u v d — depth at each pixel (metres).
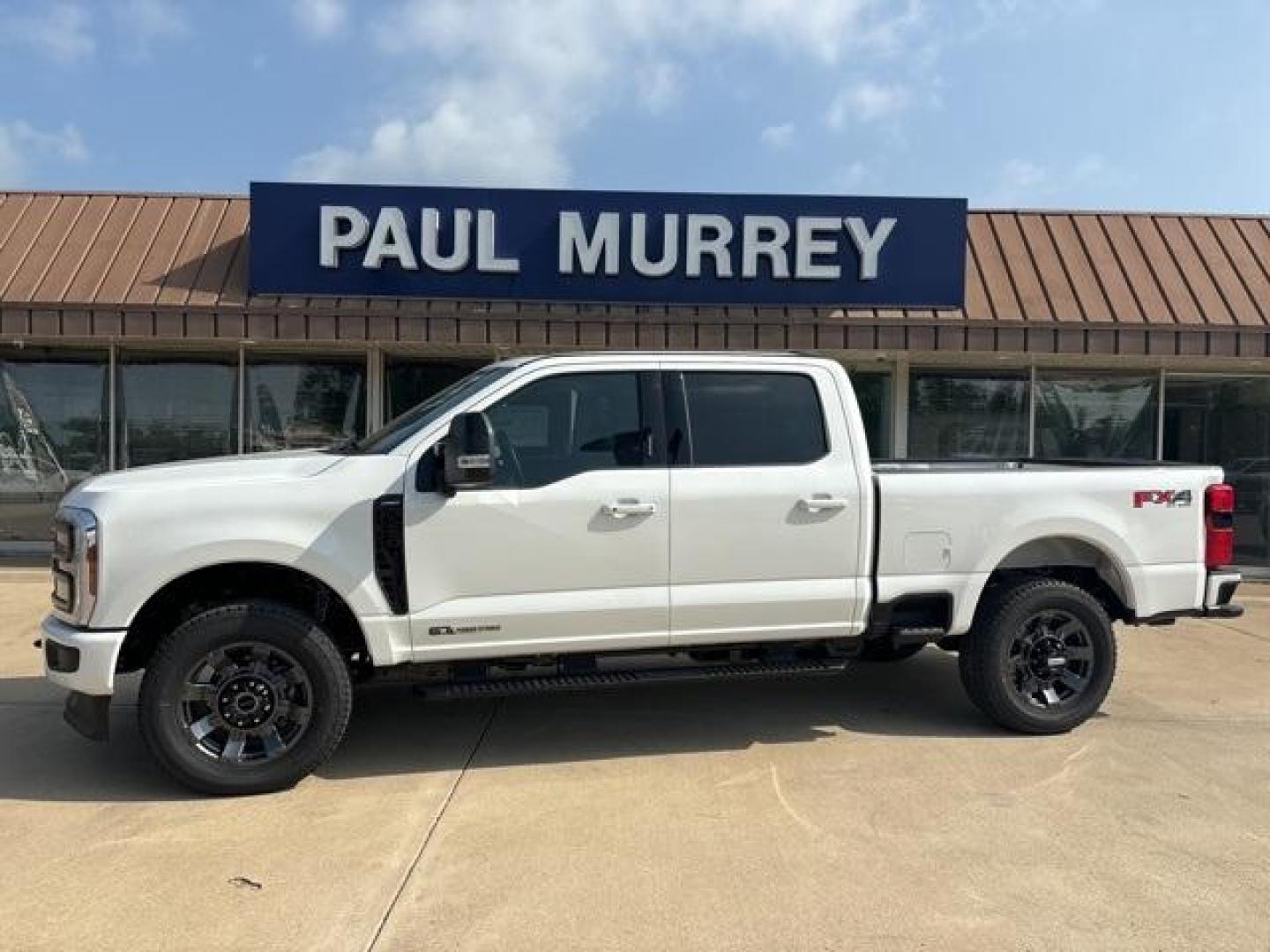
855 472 5.54
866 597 5.55
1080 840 4.36
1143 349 10.56
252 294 10.45
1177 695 6.77
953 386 11.93
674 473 5.29
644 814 4.62
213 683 4.83
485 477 4.83
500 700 6.56
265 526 4.82
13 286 10.38
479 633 5.07
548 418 5.24
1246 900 3.83
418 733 5.86
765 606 5.40
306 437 11.73
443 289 10.48
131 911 3.69
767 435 5.48
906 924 3.62
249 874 4.00
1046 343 10.52
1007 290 11.02
